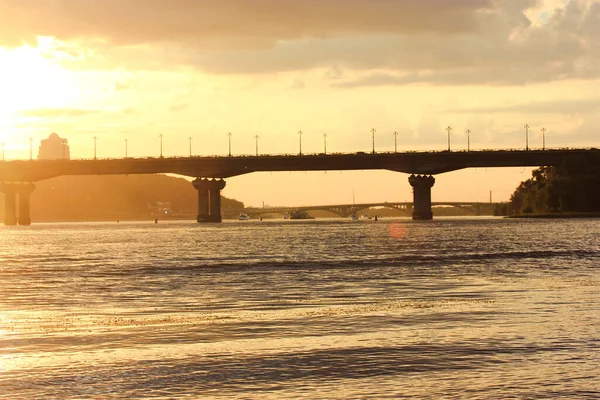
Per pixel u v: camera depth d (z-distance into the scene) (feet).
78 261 404.77
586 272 298.15
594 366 125.59
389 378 120.67
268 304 206.80
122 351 140.77
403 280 271.49
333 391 114.62
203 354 137.59
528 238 618.03
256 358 134.10
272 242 611.06
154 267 351.05
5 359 134.51
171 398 112.16
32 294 241.55
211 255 440.45
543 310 182.80
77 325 171.12
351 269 325.42
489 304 195.62
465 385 116.26
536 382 117.08
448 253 432.25
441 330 156.87
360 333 155.43
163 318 181.06
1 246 599.57
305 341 148.05
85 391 115.44
